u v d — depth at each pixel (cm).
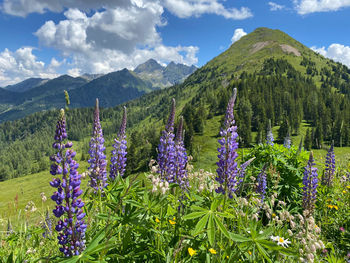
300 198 835
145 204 327
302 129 14638
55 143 290
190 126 12375
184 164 665
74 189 296
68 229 289
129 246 328
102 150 773
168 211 365
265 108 15688
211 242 277
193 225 347
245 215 376
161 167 636
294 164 923
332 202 772
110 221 312
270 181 810
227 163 482
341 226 620
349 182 913
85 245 306
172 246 329
